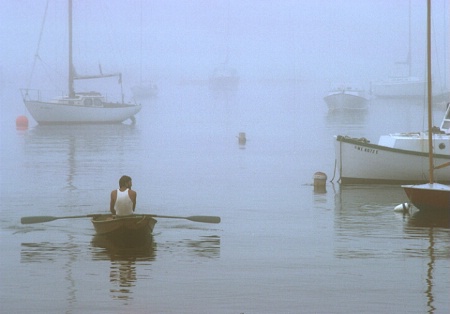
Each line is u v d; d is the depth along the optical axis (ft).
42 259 83.05
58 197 131.03
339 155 150.41
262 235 97.30
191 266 79.92
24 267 79.46
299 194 135.64
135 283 73.00
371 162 148.66
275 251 87.56
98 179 155.63
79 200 127.75
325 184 144.77
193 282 73.36
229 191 139.54
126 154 211.82
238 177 160.86
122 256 84.53
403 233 98.22
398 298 68.03
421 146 149.48
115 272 77.30
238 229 101.45
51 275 75.92
